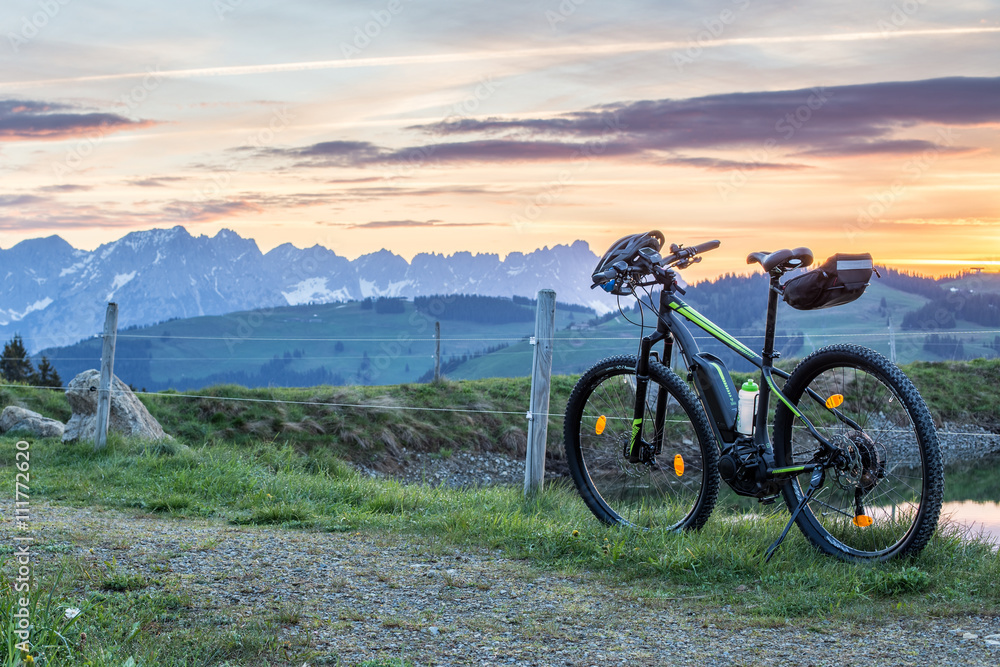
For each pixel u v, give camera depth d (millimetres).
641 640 3166
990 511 7938
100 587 3711
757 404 4484
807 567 4121
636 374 5074
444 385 20234
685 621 3416
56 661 2582
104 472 8141
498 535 5148
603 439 5457
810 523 4438
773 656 2959
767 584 3904
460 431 18375
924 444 3906
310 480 7906
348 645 3047
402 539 5145
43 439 11586
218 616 3336
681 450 5020
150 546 4672
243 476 7883
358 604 3625
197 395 16328
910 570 3787
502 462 17797
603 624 3377
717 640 3156
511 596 3809
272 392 17625
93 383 11336
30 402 14898
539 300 7238
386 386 20094
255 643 2994
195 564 4270
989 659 2854
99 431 9703
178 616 3314
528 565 4461
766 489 4414
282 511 6008
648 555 4363
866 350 4148
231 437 15266
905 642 3072
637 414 5070
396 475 16203
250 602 3590
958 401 20859
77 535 4883
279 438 15750
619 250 5012
